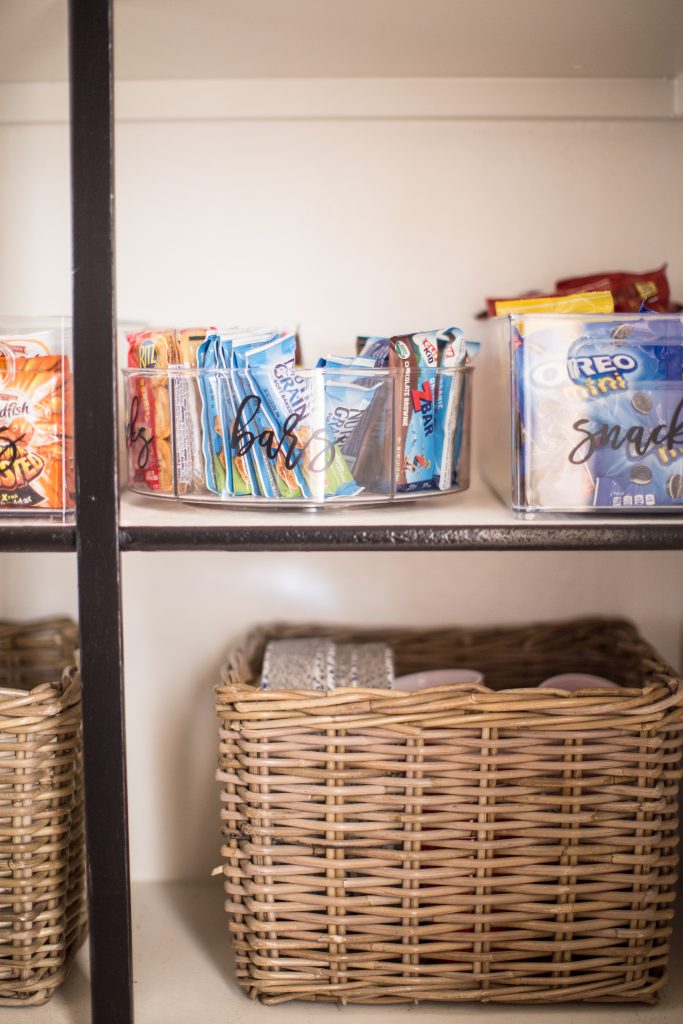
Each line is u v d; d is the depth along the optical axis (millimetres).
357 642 1367
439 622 1398
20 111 1324
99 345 938
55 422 984
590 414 988
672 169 1342
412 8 1044
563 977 1055
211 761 1398
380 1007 1065
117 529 955
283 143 1341
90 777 967
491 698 1012
